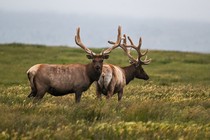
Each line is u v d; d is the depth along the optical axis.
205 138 31.14
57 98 48.69
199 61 134.25
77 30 47.12
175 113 39.66
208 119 38.69
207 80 99.25
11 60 116.94
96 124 33.09
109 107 40.25
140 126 31.86
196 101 49.97
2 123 31.25
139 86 72.38
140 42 55.91
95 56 46.09
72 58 126.06
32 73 43.81
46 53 134.25
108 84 49.78
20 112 36.03
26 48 142.75
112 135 30.42
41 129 29.52
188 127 33.12
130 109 38.66
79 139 29.05
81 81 45.34
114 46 48.28
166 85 84.81
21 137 28.56
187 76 103.50
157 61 129.00
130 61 55.66
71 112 37.34
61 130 30.08
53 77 44.12
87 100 46.91
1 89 59.38
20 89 59.41
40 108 37.59
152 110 38.69
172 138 30.72
